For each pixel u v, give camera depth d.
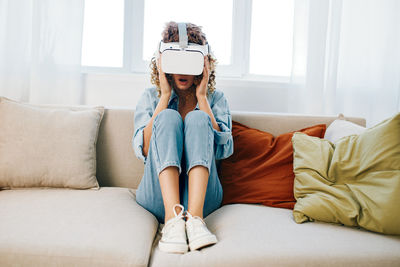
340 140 1.15
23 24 1.67
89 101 1.81
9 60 1.65
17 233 0.84
